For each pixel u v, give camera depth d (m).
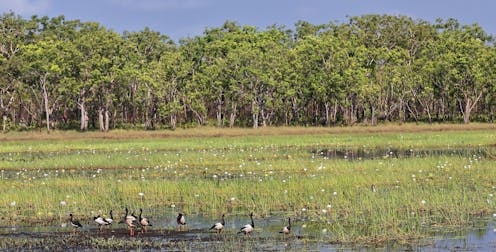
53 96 94.50
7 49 98.12
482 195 27.70
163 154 50.34
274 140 68.44
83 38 91.31
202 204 27.42
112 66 91.81
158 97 93.19
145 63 100.50
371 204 25.81
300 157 47.38
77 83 90.19
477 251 19.62
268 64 95.75
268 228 23.02
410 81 99.19
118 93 98.69
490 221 23.58
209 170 40.00
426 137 68.81
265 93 97.38
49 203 26.94
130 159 45.81
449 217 24.11
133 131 90.69
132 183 31.66
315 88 95.00
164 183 31.17
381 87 100.81
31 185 32.69
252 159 46.56
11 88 93.75
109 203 27.47
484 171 35.88
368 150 55.81
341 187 29.97
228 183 31.47
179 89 101.31
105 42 91.19
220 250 20.11
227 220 24.47
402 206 25.75
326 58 98.69
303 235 21.91
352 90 95.25
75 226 22.92
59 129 97.06
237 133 82.19
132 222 22.47
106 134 82.31
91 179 35.19
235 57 95.69
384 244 20.56
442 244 20.48
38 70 89.12
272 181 31.38
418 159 41.69
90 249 20.55
